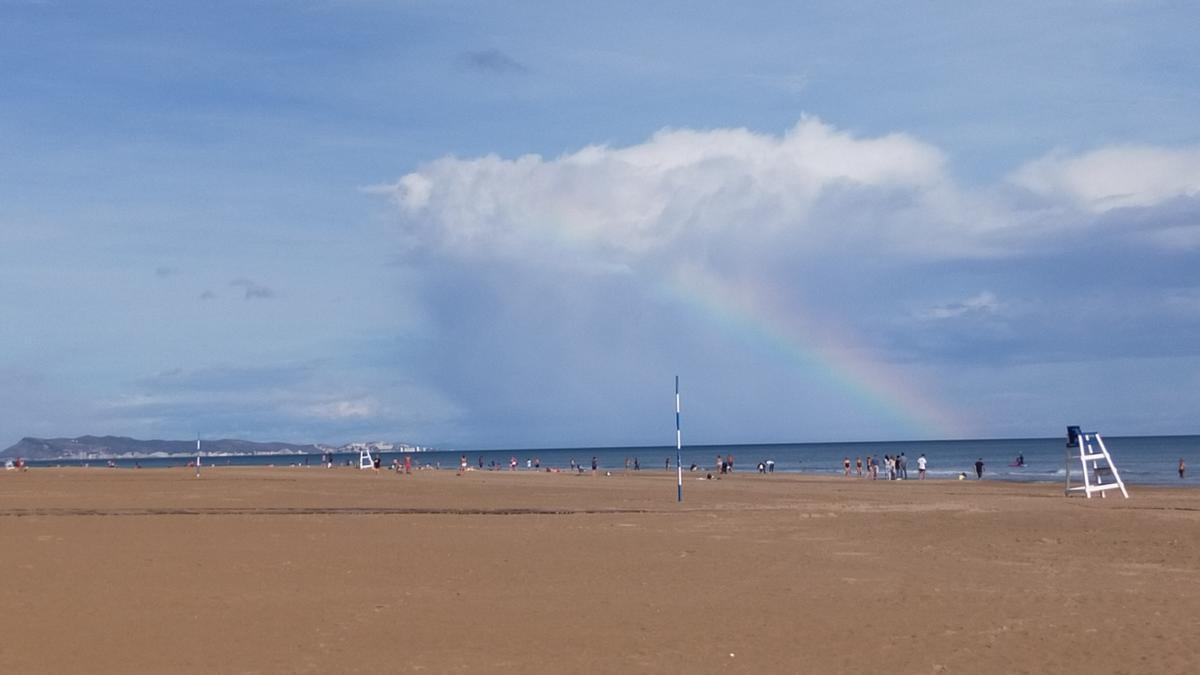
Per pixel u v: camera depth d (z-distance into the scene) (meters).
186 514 34.09
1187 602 16.25
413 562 21.11
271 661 12.27
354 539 25.50
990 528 28.36
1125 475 94.25
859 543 25.14
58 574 18.61
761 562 21.48
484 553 22.78
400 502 42.16
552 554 22.69
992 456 189.00
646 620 14.88
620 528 29.34
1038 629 14.08
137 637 13.48
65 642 13.10
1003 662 12.22
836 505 40.25
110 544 23.59
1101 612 15.37
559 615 15.27
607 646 13.16
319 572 19.48
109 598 16.27
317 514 34.59
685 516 33.97
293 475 85.94
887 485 66.88
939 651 12.80
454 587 17.89
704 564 21.12
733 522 31.38
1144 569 20.33
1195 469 109.31
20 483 63.09
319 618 14.92
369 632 13.97
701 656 12.62
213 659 12.33
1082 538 25.83
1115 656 12.43
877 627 14.31
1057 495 49.94
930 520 31.02
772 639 13.57
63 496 46.12
